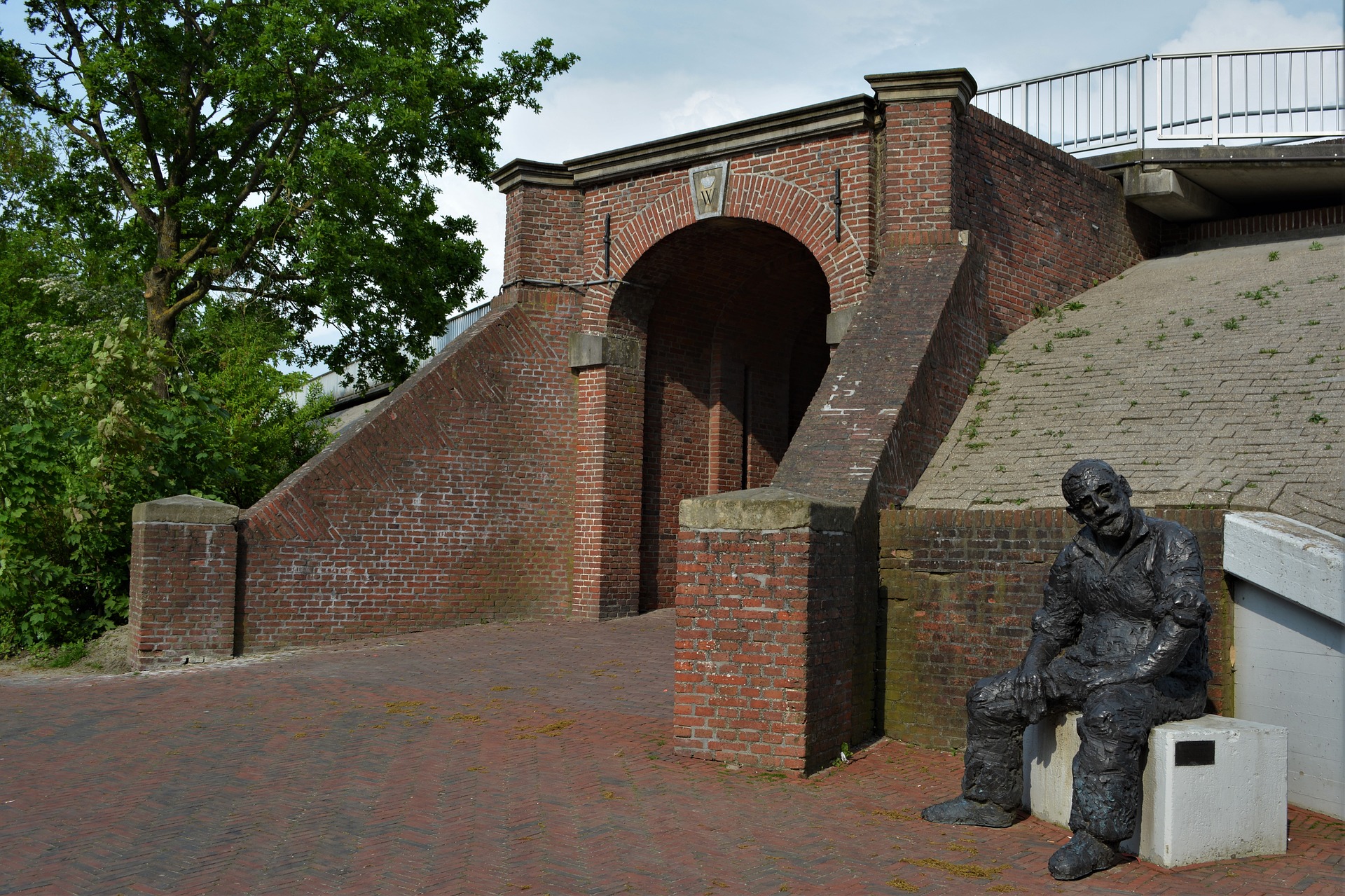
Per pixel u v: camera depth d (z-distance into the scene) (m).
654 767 8.17
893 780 8.06
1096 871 5.98
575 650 13.45
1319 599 6.99
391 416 15.31
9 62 21.34
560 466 16.50
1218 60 15.10
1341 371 10.16
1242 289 13.00
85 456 14.68
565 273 16.69
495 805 7.17
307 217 20.12
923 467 11.02
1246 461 9.05
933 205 13.00
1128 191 15.62
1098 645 6.77
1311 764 7.20
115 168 21.98
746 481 18.14
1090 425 10.73
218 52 20.95
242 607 14.05
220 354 20.81
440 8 21.06
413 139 20.44
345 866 6.00
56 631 14.39
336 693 11.24
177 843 6.44
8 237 28.69
